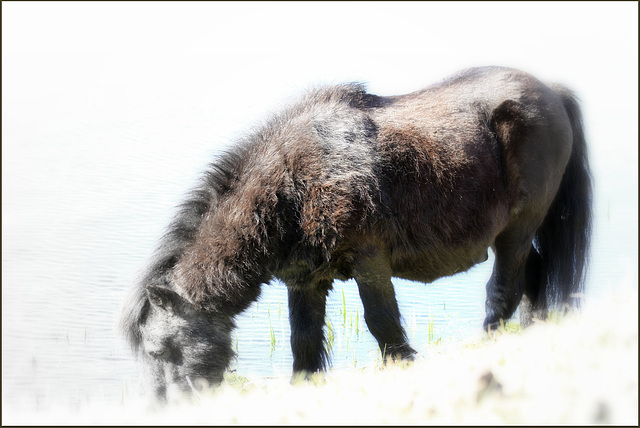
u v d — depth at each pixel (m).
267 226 11.25
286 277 11.68
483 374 7.28
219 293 11.13
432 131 12.12
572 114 13.76
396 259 11.80
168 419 8.57
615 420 6.31
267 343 16.53
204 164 12.12
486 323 12.98
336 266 11.47
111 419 8.90
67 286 20.17
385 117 12.12
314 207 11.16
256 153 11.67
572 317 10.20
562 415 6.45
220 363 11.02
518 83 12.77
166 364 10.86
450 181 11.99
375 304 11.38
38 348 16.25
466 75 13.23
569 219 13.82
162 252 11.45
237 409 8.59
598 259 23.36
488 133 12.52
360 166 11.34
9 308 18.53
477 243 12.32
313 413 7.84
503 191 12.55
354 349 15.84
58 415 9.65
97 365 15.46
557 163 12.98
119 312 11.30
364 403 8.02
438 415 7.07
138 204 28.67
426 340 15.33
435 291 20.25
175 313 10.89
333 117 11.69
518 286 13.12
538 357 8.17
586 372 7.21
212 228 11.38
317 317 12.16
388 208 11.48
